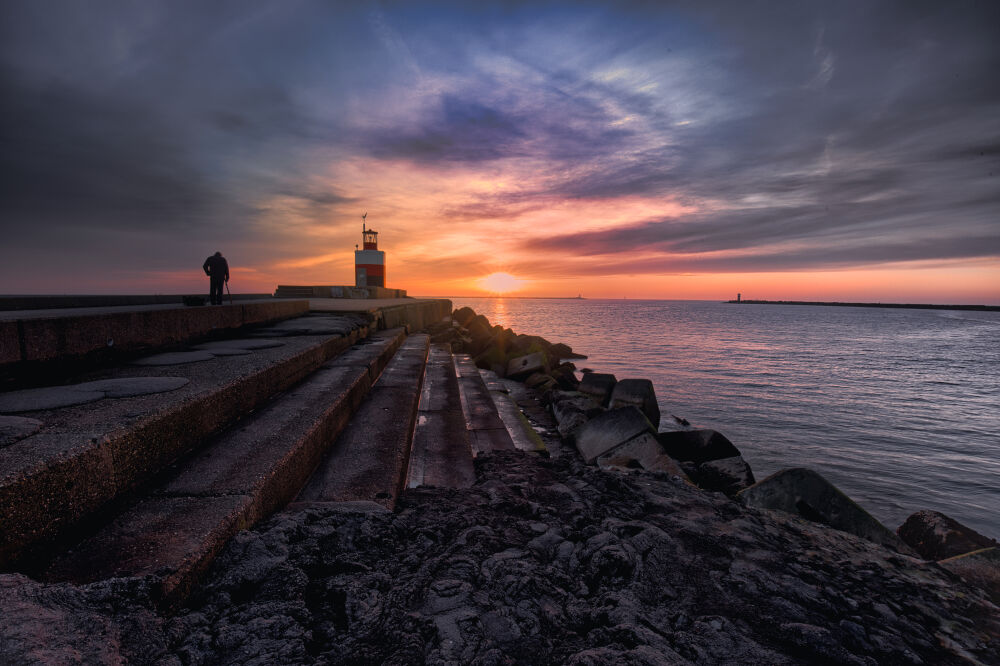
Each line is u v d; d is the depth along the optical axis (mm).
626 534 2797
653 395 13695
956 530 5496
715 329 71312
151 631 1539
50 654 1290
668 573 2477
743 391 22422
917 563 2910
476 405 8633
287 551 2221
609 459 8258
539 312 146000
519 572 2242
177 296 13938
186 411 3088
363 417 5125
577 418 11117
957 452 14062
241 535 2254
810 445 14500
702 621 2043
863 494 11203
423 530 2674
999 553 3221
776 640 1961
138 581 1654
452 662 1596
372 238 34500
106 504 2311
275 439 3371
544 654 1724
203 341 6738
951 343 55438
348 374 5977
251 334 7879
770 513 3561
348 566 2201
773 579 2465
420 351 10844
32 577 1750
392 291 35406
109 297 11703
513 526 2848
